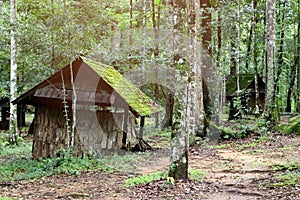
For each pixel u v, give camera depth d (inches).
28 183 348.2
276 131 593.6
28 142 687.7
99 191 300.8
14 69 609.3
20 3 729.6
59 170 400.5
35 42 703.1
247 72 1051.3
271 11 631.2
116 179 354.0
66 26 712.4
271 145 495.5
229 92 954.1
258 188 280.4
